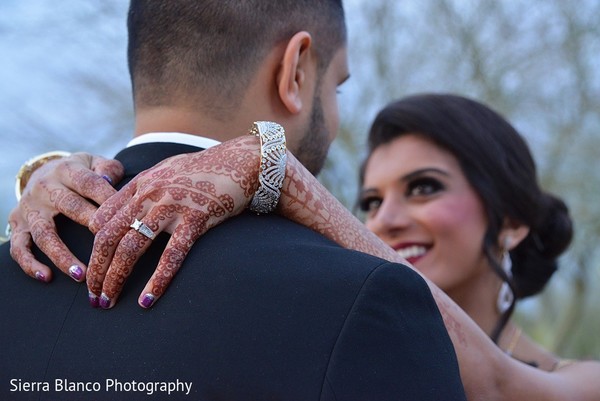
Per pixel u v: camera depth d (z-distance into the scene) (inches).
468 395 67.9
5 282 57.5
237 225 52.7
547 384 77.2
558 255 109.4
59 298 53.8
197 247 51.2
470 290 103.0
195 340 47.8
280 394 45.6
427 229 101.8
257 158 53.4
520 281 108.8
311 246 50.3
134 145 59.2
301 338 46.3
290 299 47.4
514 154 104.4
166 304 49.5
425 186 103.0
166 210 50.8
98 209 53.0
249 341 46.8
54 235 55.2
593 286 384.5
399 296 48.1
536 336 400.5
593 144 324.2
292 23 61.3
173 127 58.4
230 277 49.0
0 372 53.5
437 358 48.2
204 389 46.7
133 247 50.0
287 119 61.9
